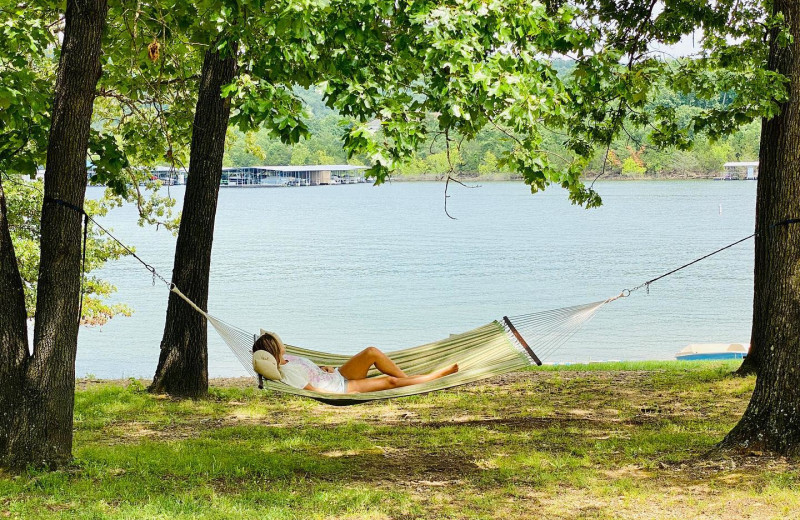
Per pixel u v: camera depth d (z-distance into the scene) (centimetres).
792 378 728
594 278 5175
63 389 722
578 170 669
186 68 1190
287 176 19912
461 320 3762
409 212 11638
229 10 654
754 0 1233
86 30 705
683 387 1177
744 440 745
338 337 3391
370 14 645
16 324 715
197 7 891
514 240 7625
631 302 4256
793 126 732
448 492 673
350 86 639
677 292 4594
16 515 593
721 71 1152
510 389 1228
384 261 6203
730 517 587
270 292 4741
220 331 879
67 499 635
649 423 949
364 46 680
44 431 711
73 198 715
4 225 711
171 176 1164
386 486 692
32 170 879
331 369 901
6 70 877
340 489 677
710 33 1274
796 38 743
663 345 3092
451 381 832
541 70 677
